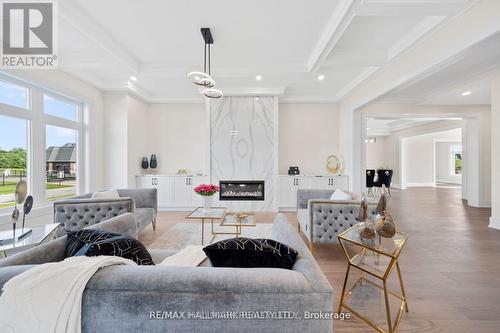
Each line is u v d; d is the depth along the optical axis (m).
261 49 3.56
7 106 3.26
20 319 0.80
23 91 3.53
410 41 3.06
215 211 3.50
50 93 3.95
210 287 0.87
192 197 5.54
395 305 1.92
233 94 5.32
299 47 3.49
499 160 4.01
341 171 5.90
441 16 2.52
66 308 0.82
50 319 0.81
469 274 2.42
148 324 0.86
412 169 10.99
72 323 0.82
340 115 6.00
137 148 5.49
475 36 2.28
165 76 4.24
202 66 4.15
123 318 0.86
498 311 1.84
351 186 5.25
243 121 5.48
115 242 1.31
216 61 3.98
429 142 10.92
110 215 3.06
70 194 4.38
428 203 6.47
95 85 4.68
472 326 1.67
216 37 3.21
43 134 3.78
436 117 5.95
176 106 6.06
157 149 6.06
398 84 3.53
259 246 1.21
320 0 2.47
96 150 4.81
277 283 0.90
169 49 3.57
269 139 5.47
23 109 3.47
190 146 6.08
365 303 1.95
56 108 4.11
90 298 0.86
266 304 0.87
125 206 3.09
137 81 4.95
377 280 2.31
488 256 2.87
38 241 1.96
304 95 5.89
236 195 5.55
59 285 0.85
